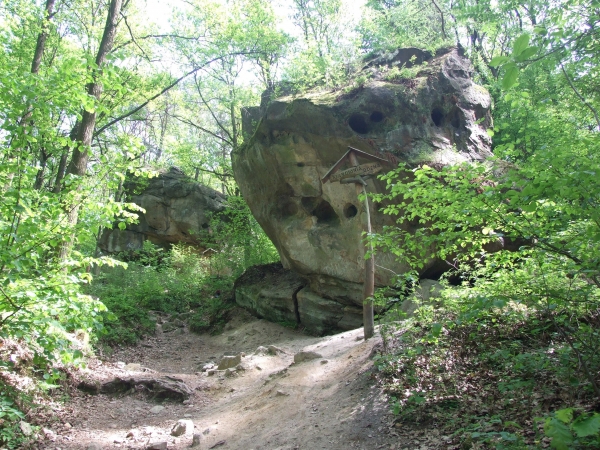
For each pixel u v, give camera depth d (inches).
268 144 506.3
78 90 220.5
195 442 247.3
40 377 294.7
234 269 722.2
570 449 133.0
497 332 242.1
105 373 355.3
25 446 230.1
